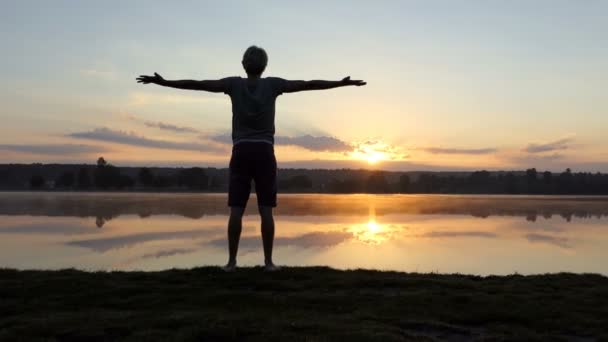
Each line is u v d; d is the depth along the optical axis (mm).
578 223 49531
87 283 7750
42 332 5566
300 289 7602
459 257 24609
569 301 7109
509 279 8852
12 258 22906
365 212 64688
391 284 7961
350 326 5824
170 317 6020
